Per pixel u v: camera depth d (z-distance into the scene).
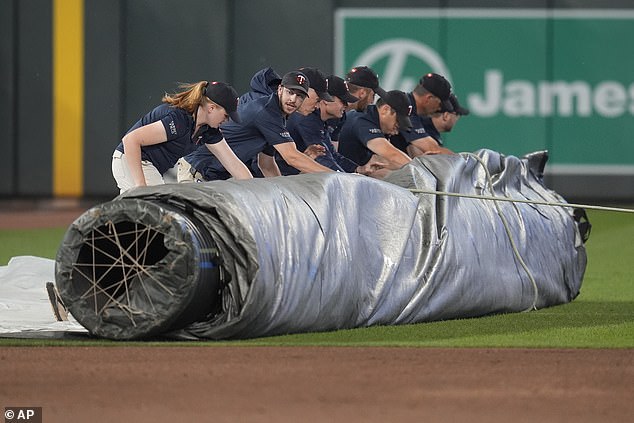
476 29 82.69
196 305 26.62
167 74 82.12
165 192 27.30
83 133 82.44
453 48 82.69
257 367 23.72
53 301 31.30
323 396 20.95
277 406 20.12
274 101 37.38
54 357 24.91
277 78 39.69
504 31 82.75
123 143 33.19
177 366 23.80
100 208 26.91
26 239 60.81
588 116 83.12
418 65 82.75
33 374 22.94
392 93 40.97
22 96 82.38
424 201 32.88
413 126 44.72
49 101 82.38
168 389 21.53
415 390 21.52
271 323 27.27
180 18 82.00
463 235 33.28
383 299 30.19
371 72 41.41
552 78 82.94
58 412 19.70
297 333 28.42
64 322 31.22
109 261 27.66
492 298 33.72
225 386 21.80
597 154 83.25
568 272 38.78
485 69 82.88
